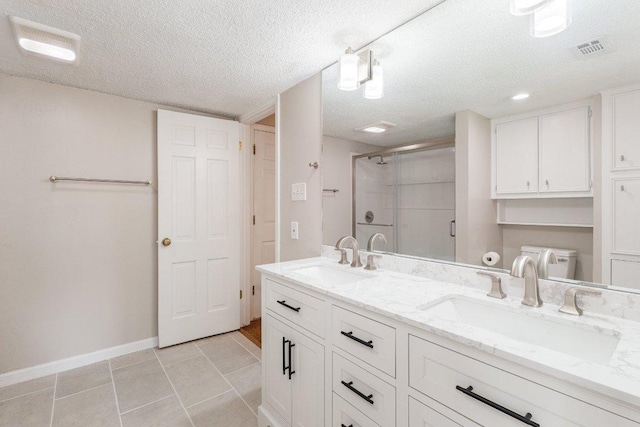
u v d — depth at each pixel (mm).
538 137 1107
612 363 647
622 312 908
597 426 590
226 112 2744
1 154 1937
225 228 2744
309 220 2051
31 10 1320
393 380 951
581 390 608
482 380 748
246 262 2947
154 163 2486
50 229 2090
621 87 932
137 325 2428
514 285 1134
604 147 965
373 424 1013
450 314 1121
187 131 2545
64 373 2080
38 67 1857
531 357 664
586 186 1002
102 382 1974
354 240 1683
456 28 1295
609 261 958
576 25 1014
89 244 2229
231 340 2619
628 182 920
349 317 1106
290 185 2211
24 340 2006
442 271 1367
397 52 1520
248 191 2949
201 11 1332
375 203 1685
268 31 1490
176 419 1640
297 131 2133
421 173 1479
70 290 2160
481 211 1266
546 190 1090
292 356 1407
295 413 1384
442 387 828
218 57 1746
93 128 2230
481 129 1264
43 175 2062
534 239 1119
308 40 1574
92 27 1449
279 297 1511
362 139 1729
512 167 1177
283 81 2088
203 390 1899
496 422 724
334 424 1174
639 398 528
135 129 2400
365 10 1328
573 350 884
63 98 2123
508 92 1182
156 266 2508
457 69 1324
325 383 1219
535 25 1086
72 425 1583
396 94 1551
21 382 1968
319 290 1225
